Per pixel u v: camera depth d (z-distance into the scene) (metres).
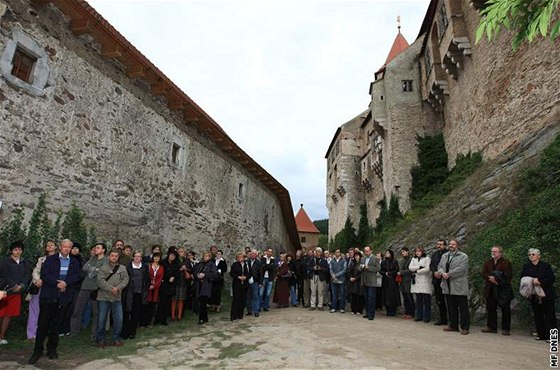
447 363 4.29
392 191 21.61
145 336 6.29
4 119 5.95
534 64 11.25
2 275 5.13
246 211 16.53
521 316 6.60
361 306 9.15
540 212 7.52
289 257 11.13
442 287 6.68
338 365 4.28
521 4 3.15
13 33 6.18
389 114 22.70
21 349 5.18
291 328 6.87
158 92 9.95
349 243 31.94
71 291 5.12
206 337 6.18
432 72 19.00
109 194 8.17
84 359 4.86
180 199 11.14
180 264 7.85
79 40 7.62
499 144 12.83
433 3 18.31
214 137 13.33
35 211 6.38
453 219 11.78
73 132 7.32
